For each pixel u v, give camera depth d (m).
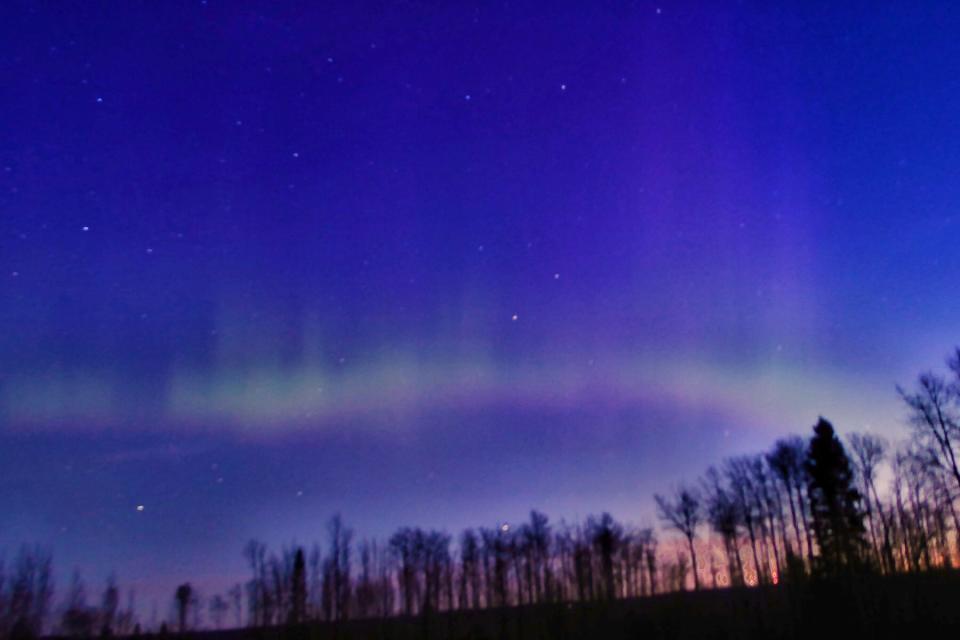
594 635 53.62
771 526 61.69
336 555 67.00
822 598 46.75
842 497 55.75
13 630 37.09
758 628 48.59
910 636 41.50
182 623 56.78
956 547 48.12
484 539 72.00
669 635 50.28
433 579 70.88
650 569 74.12
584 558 71.44
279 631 61.59
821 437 57.81
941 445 44.75
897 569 51.19
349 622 66.81
